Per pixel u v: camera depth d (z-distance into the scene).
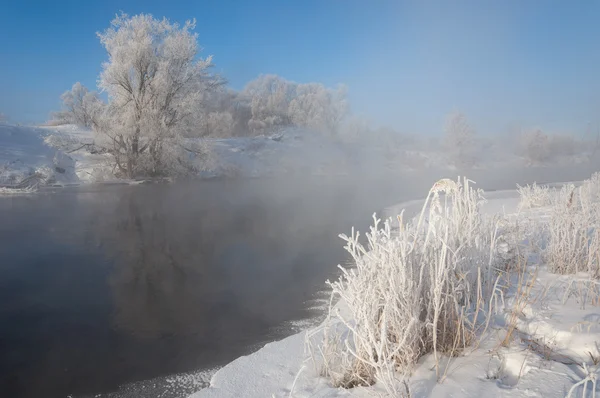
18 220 12.28
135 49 24.61
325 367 2.82
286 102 55.69
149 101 25.17
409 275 2.73
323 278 6.54
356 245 2.84
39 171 21.67
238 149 35.50
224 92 52.84
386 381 2.32
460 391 2.27
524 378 2.33
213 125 41.62
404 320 2.55
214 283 6.43
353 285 2.72
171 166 26.38
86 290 6.23
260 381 2.97
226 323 4.79
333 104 53.53
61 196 18.14
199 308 5.35
